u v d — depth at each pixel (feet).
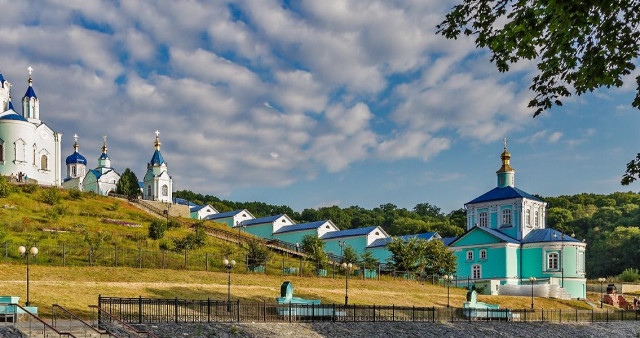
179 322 115.85
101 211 272.51
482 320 170.30
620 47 57.72
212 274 182.80
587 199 582.76
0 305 101.35
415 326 146.00
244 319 129.29
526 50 61.26
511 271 270.05
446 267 256.73
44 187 285.02
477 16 63.05
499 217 289.74
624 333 180.86
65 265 165.17
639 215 449.48
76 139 422.82
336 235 333.62
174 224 276.21
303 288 185.68
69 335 90.12
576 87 61.41
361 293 191.72
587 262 417.69
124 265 177.88
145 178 389.60
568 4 54.19
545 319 187.73
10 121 309.22
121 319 113.60
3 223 204.33
